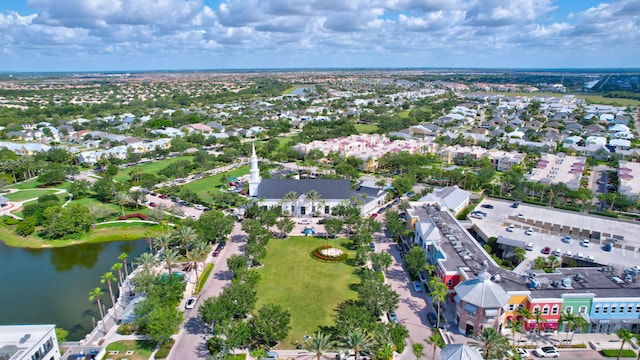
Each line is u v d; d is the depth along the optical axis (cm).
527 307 11731
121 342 11350
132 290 14088
